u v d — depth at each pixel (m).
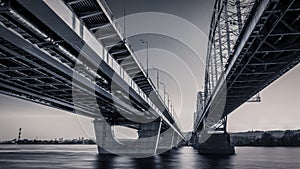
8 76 35.84
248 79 44.41
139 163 47.88
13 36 22.55
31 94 46.69
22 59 28.77
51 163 49.59
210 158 62.72
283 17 26.38
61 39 24.42
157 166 42.47
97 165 44.62
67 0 22.64
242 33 30.59
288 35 29.50
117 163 48.44
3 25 20.98
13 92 46.41
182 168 39.31
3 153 95.00
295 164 49.16
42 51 25.50
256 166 44.19
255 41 31.00
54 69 32.31
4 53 28.41
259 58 35.56
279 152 108.62
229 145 82.31
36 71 33.38
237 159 60.16
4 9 18.95
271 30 27.11
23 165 45.66
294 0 22.62
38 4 18.03
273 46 31.59
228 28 41.94
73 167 41.44
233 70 39.88
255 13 25.86
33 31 22.08
